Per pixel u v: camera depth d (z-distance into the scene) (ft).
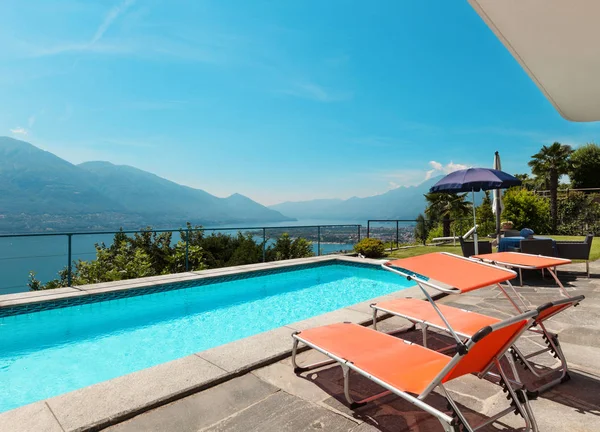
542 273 19.03
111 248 23.98
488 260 11.84
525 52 10.02
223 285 22.57
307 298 21.36
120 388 7.26
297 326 11.32
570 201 54.24
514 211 51.06
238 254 29.17
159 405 6.77
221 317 17.61
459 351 4.88
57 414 6.31
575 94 13.32
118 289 18.38
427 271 6.79
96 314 17.63
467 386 7.45
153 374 7.89
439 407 6.62
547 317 7.66
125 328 15.94
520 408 5.73
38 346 13.83
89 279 21.52
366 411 6.51
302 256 32.53
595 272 20.39
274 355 8.93
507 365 8.46
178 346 13.88
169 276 21.71
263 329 15.92
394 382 5.51
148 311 18.49
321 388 7.43
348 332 8.00
